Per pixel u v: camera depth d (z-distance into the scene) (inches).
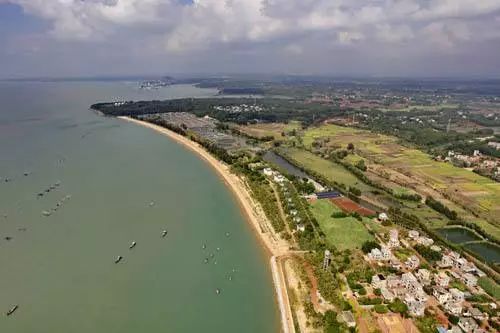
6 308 5438.0
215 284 6269.7
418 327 5354.3
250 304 5807.1
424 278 6471.5
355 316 5526.6
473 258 7534.5
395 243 7593.5
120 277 6299.2
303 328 5310.0
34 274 6220.5
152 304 5698.8
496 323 5477.4
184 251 7239.2
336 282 6264.8
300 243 7608.3
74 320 5275.6
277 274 6569.9
